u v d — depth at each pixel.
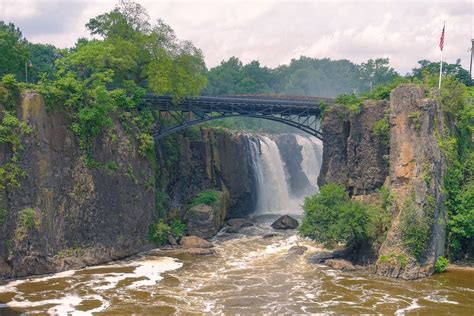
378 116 55.81
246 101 67.50
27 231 44.59
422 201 47.59
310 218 50.72
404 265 46.47
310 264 51.03
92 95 52.25
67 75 52.62
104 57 58.53
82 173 50.28
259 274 47.34
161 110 64.69
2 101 44.81
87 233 50.16
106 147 52.94
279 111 70.00
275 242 61.03
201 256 54.16
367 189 56.06
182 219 63.47
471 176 53.25
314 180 96.31
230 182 76.31
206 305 38.69
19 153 45.00
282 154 91.81
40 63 77.69
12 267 43.91
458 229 50.81
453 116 55.66
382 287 43.62
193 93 64.69
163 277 46.00
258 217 78.12
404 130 50.56
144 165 58.03
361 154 56.88
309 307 38.50
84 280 44.41
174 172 68.25
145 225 56.66
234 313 37.00
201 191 69.50
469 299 40.72
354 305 39.03
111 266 49.56
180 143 69.75
